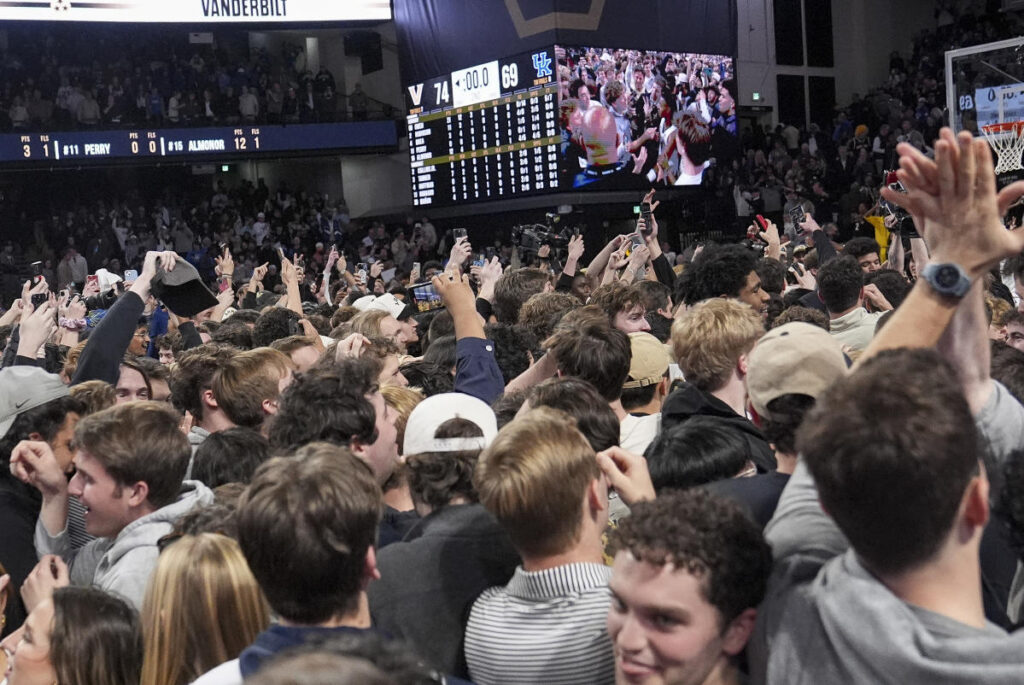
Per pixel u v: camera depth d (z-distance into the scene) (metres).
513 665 1.89
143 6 16.83
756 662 1.48
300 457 1.78
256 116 18.95
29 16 16.22
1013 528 1.57
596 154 15.99
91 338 3.76
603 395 3.12
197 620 1.94
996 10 20.19
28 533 2.99
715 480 2.29
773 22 21.39
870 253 6.76
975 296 1.59
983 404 1.62
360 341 3.76
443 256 18.06
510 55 16.20
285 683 0.93
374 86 21.59
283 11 17.62
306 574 1.67
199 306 3.99
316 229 20.78
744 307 2.88
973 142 1.45
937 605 1.31
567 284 6.20
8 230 20.52
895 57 21.06
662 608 1.47
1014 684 1.21
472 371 3.23
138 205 20.75
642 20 16.25
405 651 1.15
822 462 1.29
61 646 2.12
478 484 1.92
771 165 18.83
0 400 3.06
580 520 1.90
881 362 1.33
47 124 17.34
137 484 2.56
